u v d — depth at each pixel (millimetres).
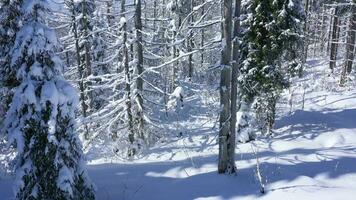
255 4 17938
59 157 11039
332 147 16484
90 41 27625
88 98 27266
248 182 13062
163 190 13328
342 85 31031
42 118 10844
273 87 18359
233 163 13883
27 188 11117
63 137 11250
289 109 23609
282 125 20453
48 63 11039
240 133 18562
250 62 18531
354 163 13906
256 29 18047
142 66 20078
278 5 17641
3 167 15555
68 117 11336
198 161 16297
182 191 13039
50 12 11398
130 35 19812
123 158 18734
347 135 17891
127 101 19812
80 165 11797
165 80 29250
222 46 13180
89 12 28688
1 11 12352
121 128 20047
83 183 11820
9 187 14180
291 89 30281
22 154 11234
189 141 20531
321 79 33219
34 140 10914
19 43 10789
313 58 49750
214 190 12789
